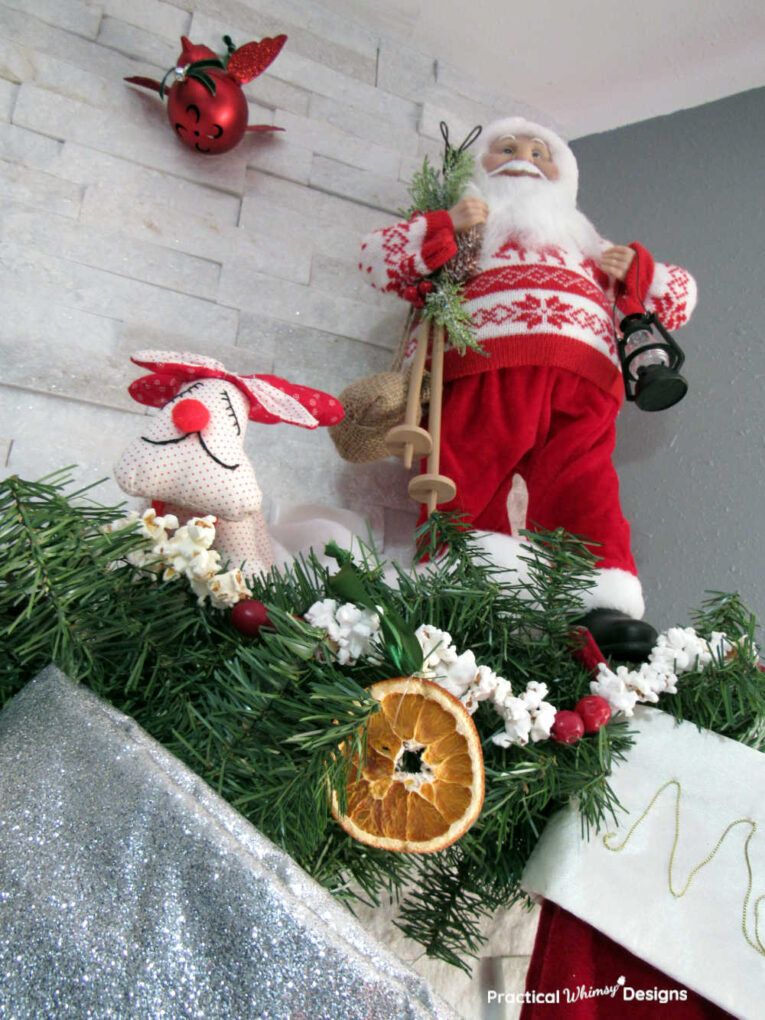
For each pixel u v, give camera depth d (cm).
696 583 125
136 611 63
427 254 121
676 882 72
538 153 138
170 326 122
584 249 132
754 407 130
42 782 47
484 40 156
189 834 45
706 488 130
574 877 72
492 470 118
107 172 125
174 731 60
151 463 75
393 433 103
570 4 145
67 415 110
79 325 115
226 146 129
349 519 118
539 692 69
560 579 76
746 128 149
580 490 116
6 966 42
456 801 63
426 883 84
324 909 46
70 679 54
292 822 62
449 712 63
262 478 120
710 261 144
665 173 156
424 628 67
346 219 142
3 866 44
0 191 117
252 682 64
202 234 129
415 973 47
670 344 121
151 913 43
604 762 72
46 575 56
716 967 69
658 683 76
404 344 122
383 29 157
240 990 41
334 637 64
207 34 141
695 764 75
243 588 66
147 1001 41
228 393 81
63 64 126
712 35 146
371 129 151
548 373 121
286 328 130
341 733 59
